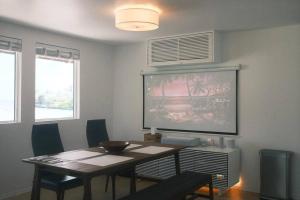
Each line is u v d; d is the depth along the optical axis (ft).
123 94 17.93
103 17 11.73
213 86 14.82
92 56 16.80
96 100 17.08
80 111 16.12
